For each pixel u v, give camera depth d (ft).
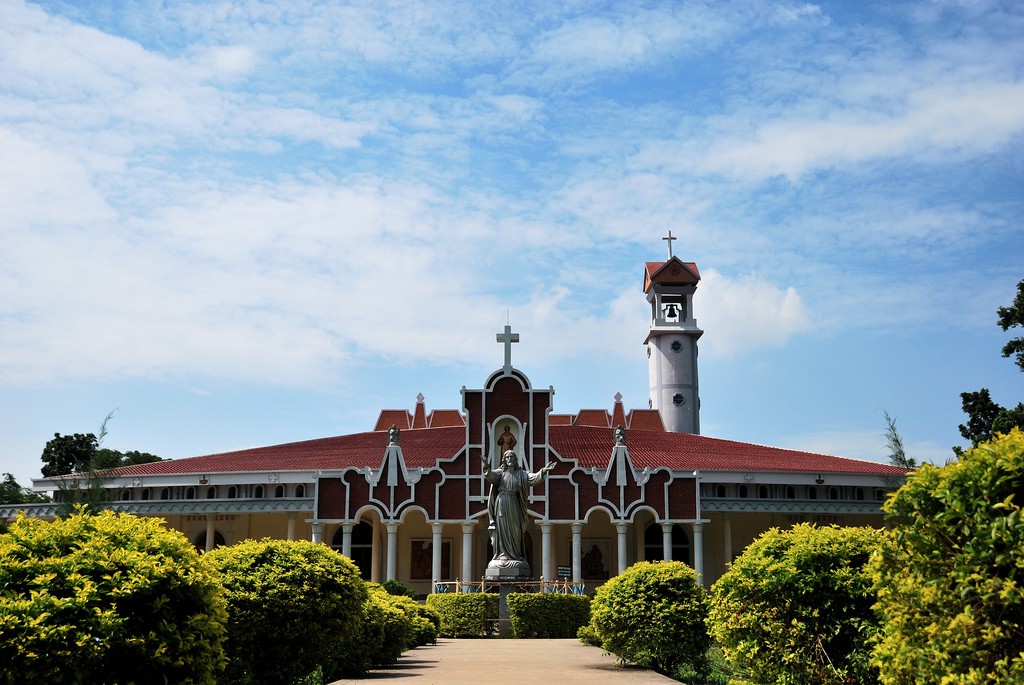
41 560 29.43
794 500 188.85
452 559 197.26
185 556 32.94
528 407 180.24
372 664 70.95
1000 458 25.31
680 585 69.15
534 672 66.13
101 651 27.96
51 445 303.89
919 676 26.61
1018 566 23.76
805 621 40.88
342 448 211.00
